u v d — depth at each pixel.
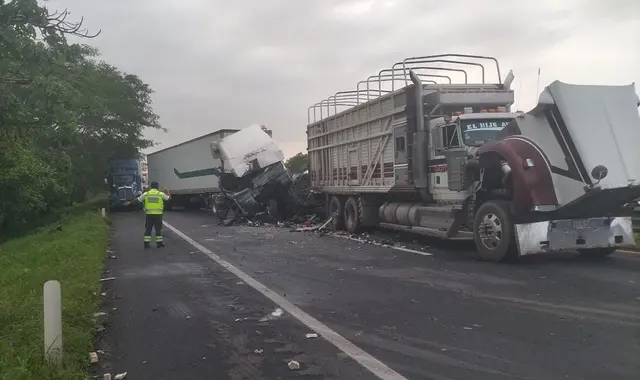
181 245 15.80
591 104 9.77
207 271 11.00
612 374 4.85
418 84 13.21
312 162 21.36
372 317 6.98
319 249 13.88
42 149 8.91
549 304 7.29
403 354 5.54
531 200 9.83
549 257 11.10
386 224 15.70
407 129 13.55
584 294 7.77
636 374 4.84
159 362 5.55
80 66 7.39
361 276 9.80
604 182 9.41
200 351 5.87
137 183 38.44
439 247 13.28
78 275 9.91
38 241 16.55
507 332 6.15
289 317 7.13
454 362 5.27
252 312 7.47
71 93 6.53
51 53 6.18
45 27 6.12
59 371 4.85
